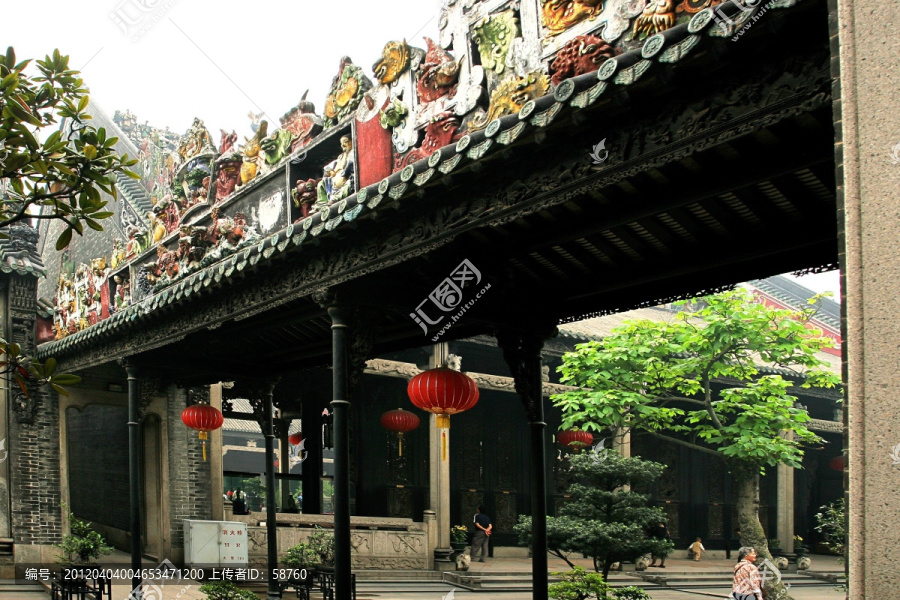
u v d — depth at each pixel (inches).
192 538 832.9
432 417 1040.8
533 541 458.9
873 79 214.1
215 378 719.1
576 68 311.3
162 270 638.5
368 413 1098.1
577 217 360.8
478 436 1189.7
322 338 617.0
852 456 210.2
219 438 917.2
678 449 1365.7
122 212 920.3
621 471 684.1
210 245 580.1
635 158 289.1
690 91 274.2
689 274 410.3
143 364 658.8
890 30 211.9
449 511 1059.9
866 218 213.3
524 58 337.7
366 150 429.1
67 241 330.6
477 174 342.6
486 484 1182.9
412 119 397.4
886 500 203.2
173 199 642.8
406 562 976.3
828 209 344.8
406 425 1009.5
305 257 455.2
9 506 815.7
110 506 1011.3
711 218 367.6
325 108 463.2
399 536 978.1
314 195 472.4
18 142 310.8
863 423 209.2
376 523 975.6
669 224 378.0
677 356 978.7
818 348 892.0
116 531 985.5
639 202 337.4
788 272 378.0
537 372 472.1
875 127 212.8
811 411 1505.9
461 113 366.9
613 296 447.8
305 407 1080.2
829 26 224.7
